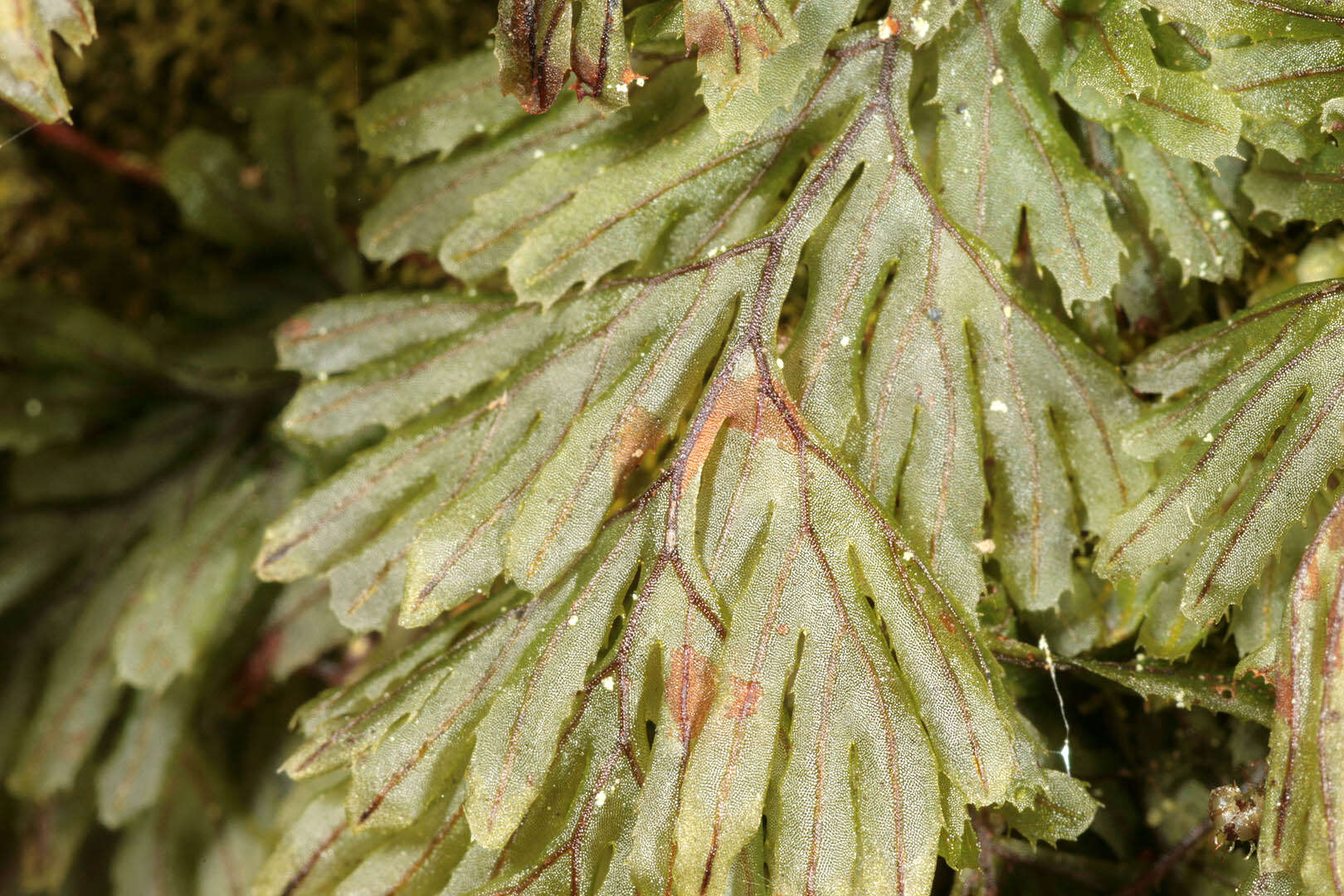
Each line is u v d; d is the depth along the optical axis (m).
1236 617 0.14
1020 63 0.14
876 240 0.14
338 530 0.14
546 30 0.13
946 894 0.14
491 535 0.14
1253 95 0.13
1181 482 0.13
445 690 0.14
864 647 0.13
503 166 0.14
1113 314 0.14
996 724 0.13
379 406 0.14
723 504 0.14
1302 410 0.13
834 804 0.13
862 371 0.14
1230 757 0.14
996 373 0.14
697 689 0.13
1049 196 0.14
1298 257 0.14
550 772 0.14
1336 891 0.13
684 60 0.14
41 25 0.13
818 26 0.14
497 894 0.13
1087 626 0.14
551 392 0.14
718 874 0.13
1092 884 0.14
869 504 0.13
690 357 0.14
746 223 0.14
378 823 0.14
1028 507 0.14
